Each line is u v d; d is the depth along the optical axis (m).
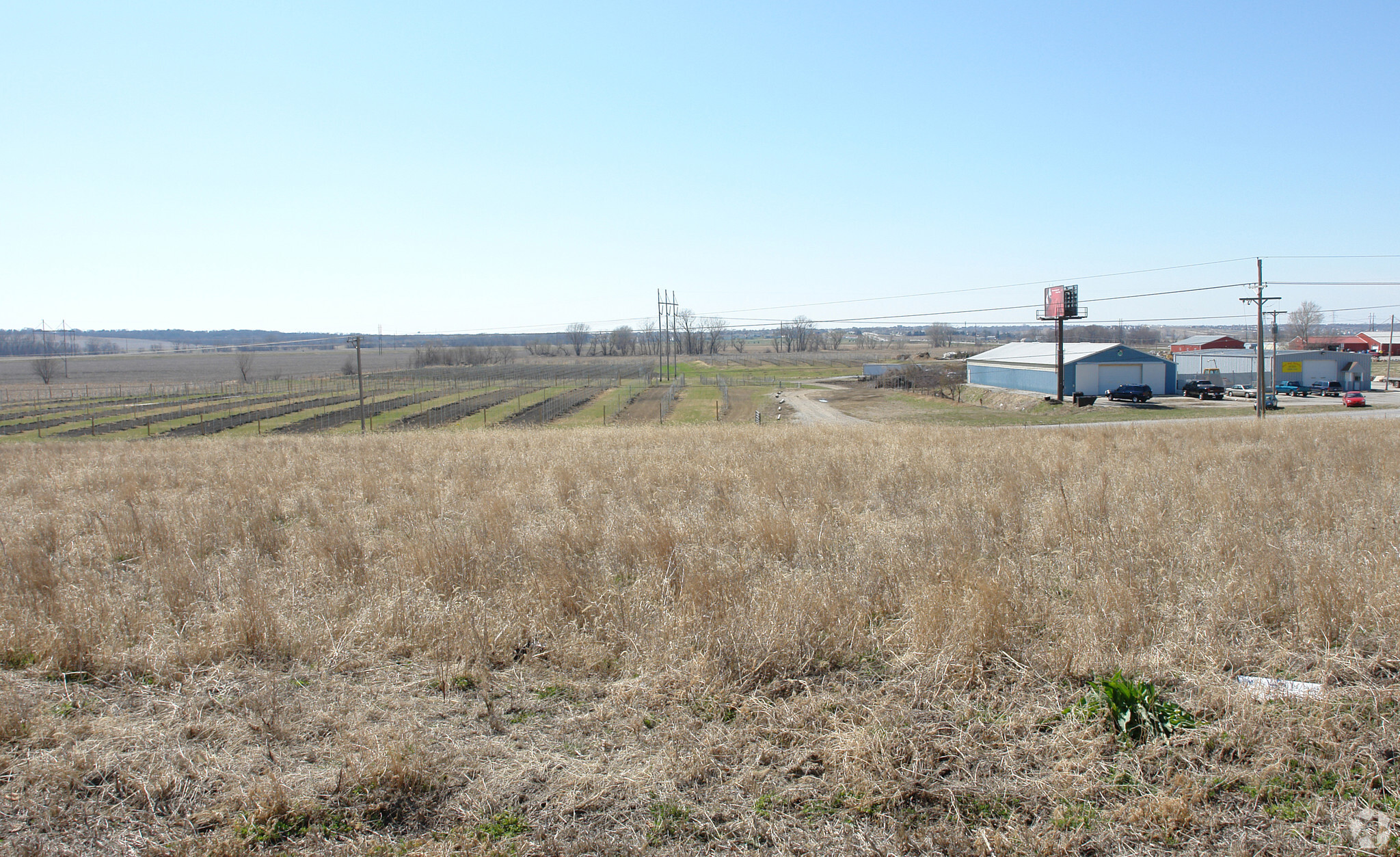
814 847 3.48
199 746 4.31
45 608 6.18
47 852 3.44
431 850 3.43
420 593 6.66
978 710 4.65
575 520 9.52
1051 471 12.92
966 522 8.83
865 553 7.70
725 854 3.44
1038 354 60.53
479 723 4.63
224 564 7.91
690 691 4.86
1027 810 3.75
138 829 3.63
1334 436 19.08
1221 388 51.38
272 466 15.92
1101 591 6.13
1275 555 6.84
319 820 3.68
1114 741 4.29
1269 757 4.02
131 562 8.36
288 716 4.60
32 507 11.78
